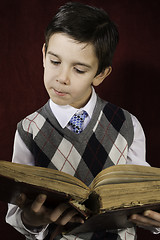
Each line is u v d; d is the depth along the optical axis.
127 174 0.79
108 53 0.90
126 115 1.06
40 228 0.93
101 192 0.72
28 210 0.83
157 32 1.39
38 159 0.99
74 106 1.00
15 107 1.44
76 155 0.99
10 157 1.47
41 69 1.41
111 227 0.94
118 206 0.72
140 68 1.40
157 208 0.81
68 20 0.83
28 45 1.40
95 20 0.85
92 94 1.01
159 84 1.42
